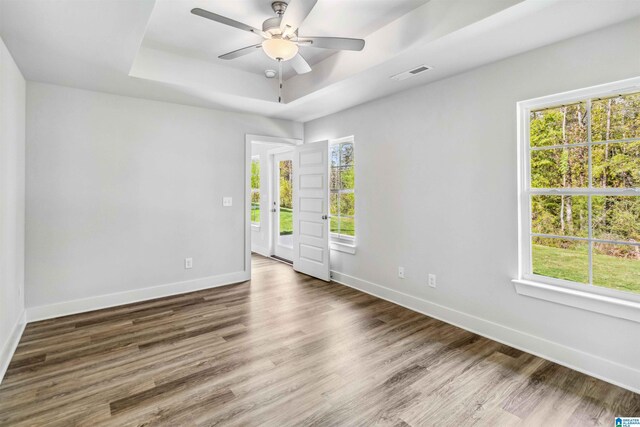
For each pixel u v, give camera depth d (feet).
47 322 9.86
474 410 6.00
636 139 6.73
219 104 12.64
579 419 5.77
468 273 9.45
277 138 15.37
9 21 6.45
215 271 13.73
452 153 9.75
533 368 7.39
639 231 6.77
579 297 7.17
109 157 11.18
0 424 5.54
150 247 12.10
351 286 13.62
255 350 8.20
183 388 6.61
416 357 7.88
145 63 9.65
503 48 7.80
